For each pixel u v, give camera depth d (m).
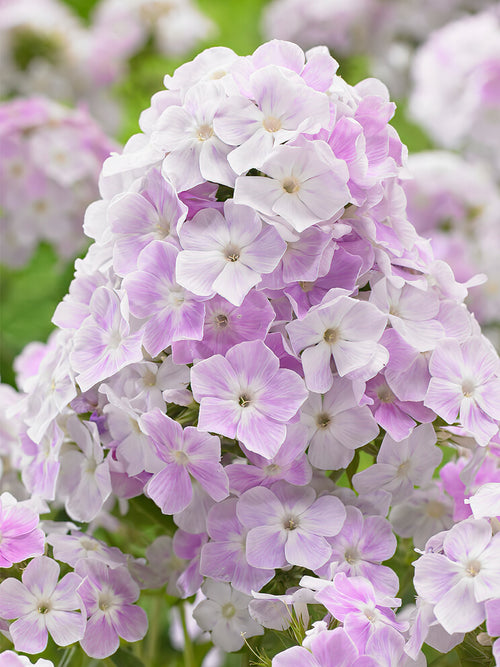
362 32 1.29
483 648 0.55
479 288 0.98
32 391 0.60
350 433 0.56
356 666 0.52
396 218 0.58
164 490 0.55
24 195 0.93
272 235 0.55
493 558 0.53
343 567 0.56
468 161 1.13
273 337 0.55
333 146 0.56
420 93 1.15
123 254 0.56
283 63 0.57
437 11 1.28
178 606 0.64
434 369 0.56
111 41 1.21
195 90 0.56
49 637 0.60
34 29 1.16
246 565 0.56
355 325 0.55
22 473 0.61
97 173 0.93
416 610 0.54
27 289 1.01
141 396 0.56
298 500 0.56
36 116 0.92
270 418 0.54
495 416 0.57
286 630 0.56
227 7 1.58
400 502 0.58
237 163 0.55
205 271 0.54
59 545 0.57
